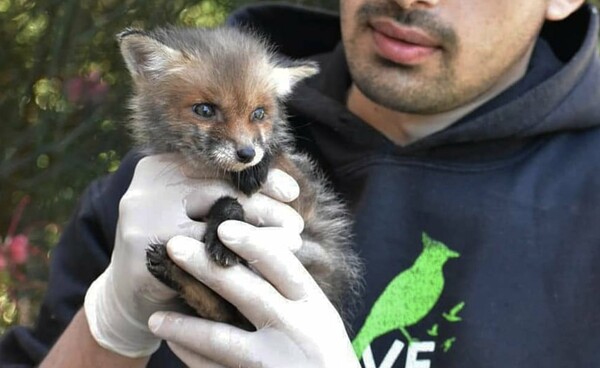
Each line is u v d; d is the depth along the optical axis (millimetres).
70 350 680
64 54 1308
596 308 668
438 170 732
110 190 785
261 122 636
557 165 733
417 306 693
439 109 743
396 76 729
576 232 695
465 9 713
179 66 633
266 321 605
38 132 1292
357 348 690
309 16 882
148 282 611
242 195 632
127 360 663
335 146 776
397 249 715
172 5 1312
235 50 646
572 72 730
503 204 709
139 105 673
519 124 725
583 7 806
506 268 686
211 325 605
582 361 658
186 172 639
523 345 662
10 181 1342
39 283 1180
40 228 1297
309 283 621
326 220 699
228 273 598
